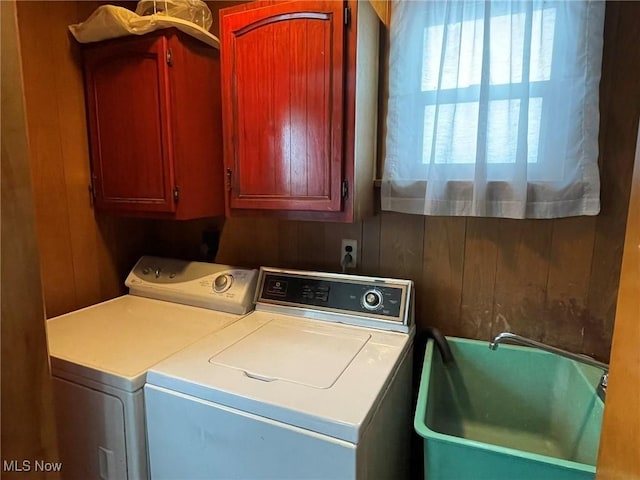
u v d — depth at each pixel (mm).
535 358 1434
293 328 1436
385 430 1091
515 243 1460
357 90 1316
